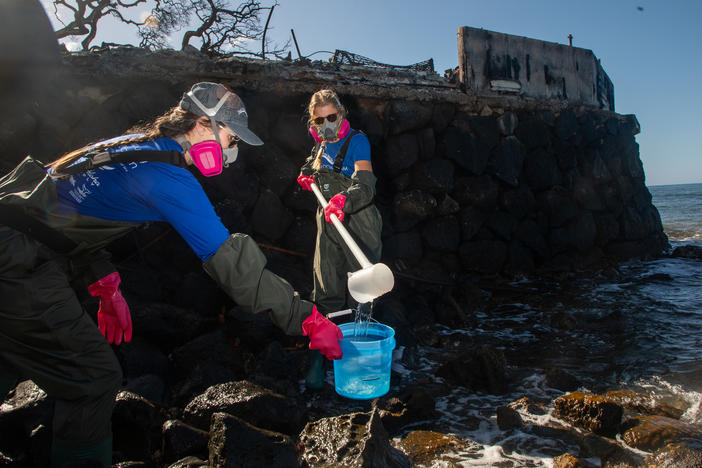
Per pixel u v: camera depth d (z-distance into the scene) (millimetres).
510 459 2182
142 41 12469
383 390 2715
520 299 5328
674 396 2809
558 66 7379
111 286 1897
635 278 6293
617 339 3922
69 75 4223
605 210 7559
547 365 3439
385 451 2014
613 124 7910
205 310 3697
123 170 1564
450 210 5801
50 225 1507
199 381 2773
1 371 1625
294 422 2369
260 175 4801
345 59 6730
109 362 1631
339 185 3053
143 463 1995
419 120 5652
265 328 3410
